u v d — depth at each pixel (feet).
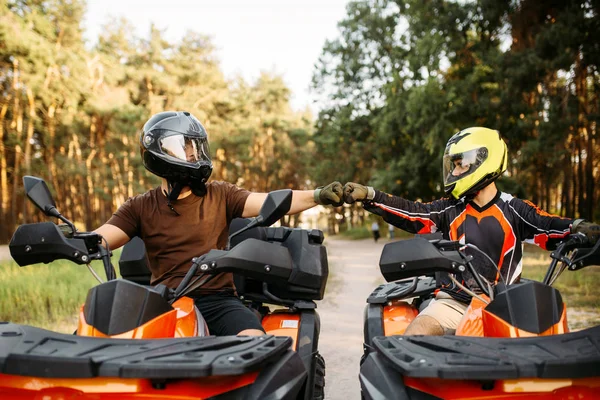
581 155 115.85
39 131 152.15
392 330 12.21
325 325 26.45
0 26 122.72
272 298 12.53
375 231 122.72
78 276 39.86
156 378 6.45
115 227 10.77
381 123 101.65
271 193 8.98
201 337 7.43
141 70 173.06
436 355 6.91
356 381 17.35
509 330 7.91
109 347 6.87
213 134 195.62
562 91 83.97
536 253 61.16
